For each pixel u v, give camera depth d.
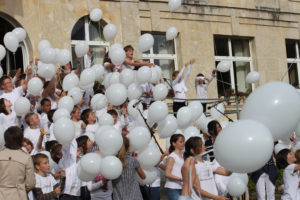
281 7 15.53
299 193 7.86
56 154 6.61
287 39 15.77
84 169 5.98
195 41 14.02
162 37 13.87
